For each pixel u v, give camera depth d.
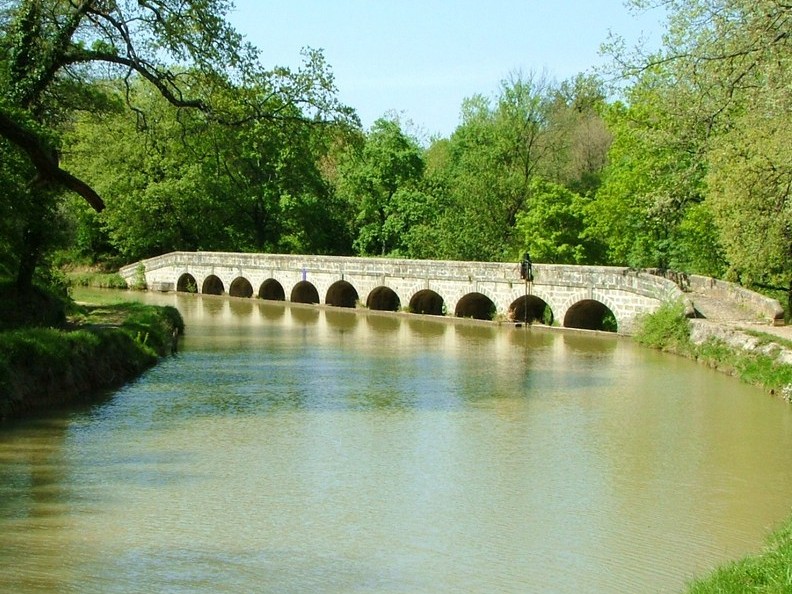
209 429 20.11
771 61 19.66
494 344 38.00
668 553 13.06
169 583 11.41
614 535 13.80
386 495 15.55
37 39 24.30
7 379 20.91
